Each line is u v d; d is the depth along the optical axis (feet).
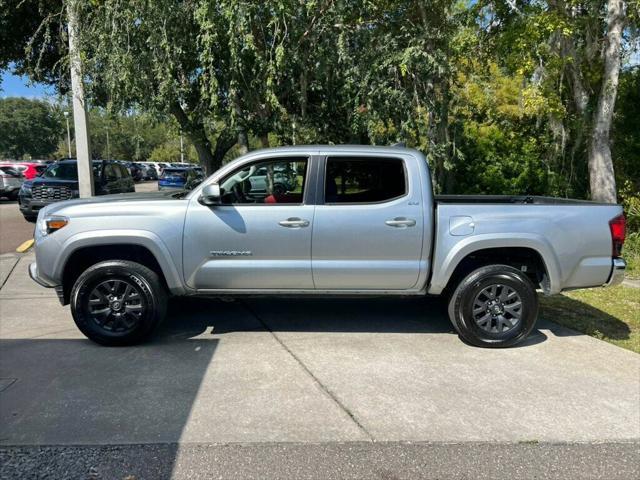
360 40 27.25
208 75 26.53
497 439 11.43
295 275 16.81
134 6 24.73
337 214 16.53
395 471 10.22
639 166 36.35
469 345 17.29
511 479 10.02
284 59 24.93
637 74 35.83
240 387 13.89
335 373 14.85
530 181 37.27
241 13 23.24
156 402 13.00
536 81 33.30
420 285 17.10
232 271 16.74
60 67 34.68
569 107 35.04
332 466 10.36
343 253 16.69
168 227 16.52
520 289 16.83
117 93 26.76
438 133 29.81
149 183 142.92
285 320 19.83
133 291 16.71
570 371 15.20
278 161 16.94
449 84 30.45
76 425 11.86
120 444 11.09
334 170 16.84
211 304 21.88
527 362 15.88
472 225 16.63
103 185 48.55
